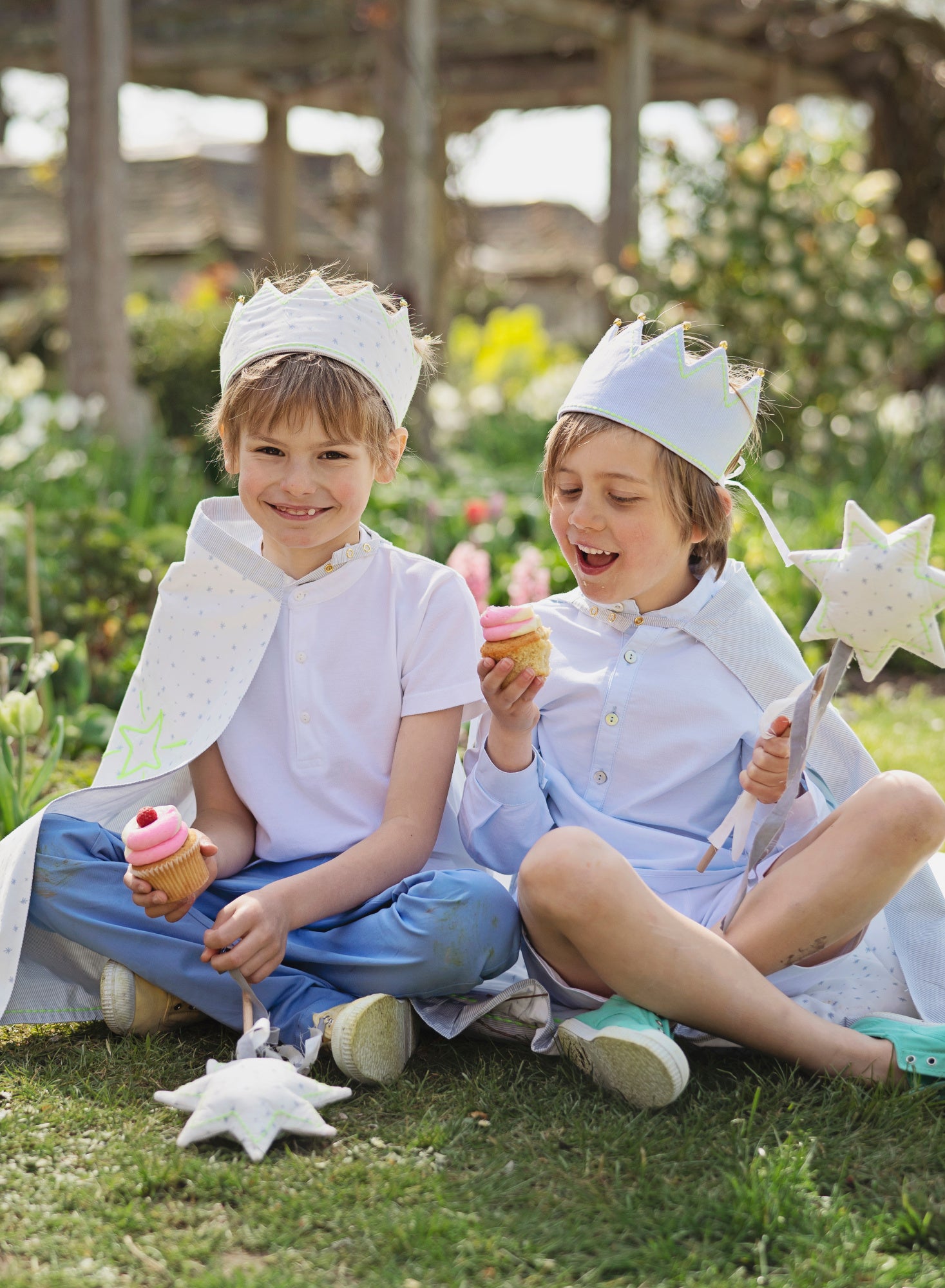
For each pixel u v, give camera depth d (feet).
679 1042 6.25
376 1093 5.79
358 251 45.78
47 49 29.96
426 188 22.63
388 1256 4.52
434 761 6.66
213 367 29.17
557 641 6.98
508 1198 4.90
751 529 16.63
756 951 5.97
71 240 21.63
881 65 28.14
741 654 6.72
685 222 24.00
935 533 18.26
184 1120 5.50
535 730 6.95
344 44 27.43
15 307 45.44
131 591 14.29
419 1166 5.10
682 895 6.55
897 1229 4.70
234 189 55.67
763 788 6.22
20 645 11.82
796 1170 5.00
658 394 6.29
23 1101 5.67
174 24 29.50
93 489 18.24
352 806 6.75
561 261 58.49
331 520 6.56
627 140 27.04
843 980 6.51
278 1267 4.47
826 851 5.94
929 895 6.42
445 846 7.10
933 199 27.89
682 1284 4.41
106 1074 5.98
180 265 52.85
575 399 6.50
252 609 6.81
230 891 6.63
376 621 6.79
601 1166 5.10
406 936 6.04
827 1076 5.82
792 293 22.65
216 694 6.84
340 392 6.37
